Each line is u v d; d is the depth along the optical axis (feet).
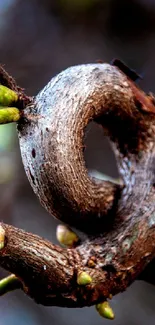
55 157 0.39
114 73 0.43
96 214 0.42
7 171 1.28
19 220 1.34
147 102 0.45
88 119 0.41
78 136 0.40
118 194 0.43
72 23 1.46
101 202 0.42
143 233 0.41
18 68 1.43
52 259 0.38
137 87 0.45
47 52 1.45
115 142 0.46
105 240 0.41
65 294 0.39
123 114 0.44
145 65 1.36
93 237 0.42
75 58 1.43
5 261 0.36
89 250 0.41
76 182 0.40
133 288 1.23
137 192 0.43
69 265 0.39
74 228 0.42
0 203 1.35
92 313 1.26
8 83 0.39
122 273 0.41
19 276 0.38
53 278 0.38
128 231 0.41
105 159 1.28
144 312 1.21
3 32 1.49
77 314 1.27
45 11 1.49
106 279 0.40
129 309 1.22
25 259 0.37
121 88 0.43
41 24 1.49
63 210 0.40
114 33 1.42
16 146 1.23
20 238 0.37
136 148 0.45
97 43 1.43
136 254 0.41
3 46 1.47
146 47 1.38
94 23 1.44
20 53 1.46
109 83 0.43
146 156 0.44
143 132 0.45
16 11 1.55
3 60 1.45
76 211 0.41
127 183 0.44
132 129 0.45
